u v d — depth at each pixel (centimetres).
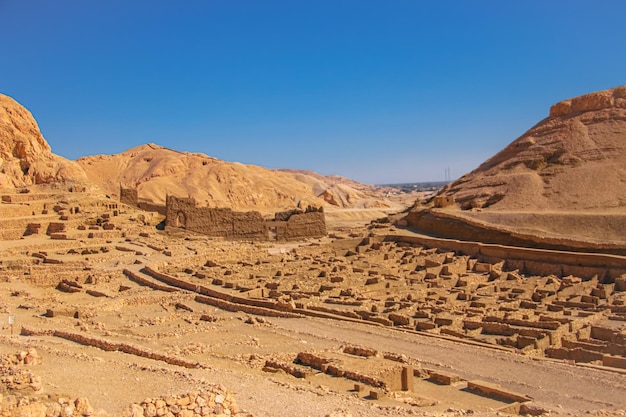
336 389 3167
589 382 3803
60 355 3147
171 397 2208
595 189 11619
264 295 6731
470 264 9056
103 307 5825
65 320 4959
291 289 6944
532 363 4222
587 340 4997
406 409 2772
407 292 6912
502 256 9388
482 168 15325
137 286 7100
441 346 4662
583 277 8181
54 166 12612
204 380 2716
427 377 3797
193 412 2205
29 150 12662
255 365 3659
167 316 5541
